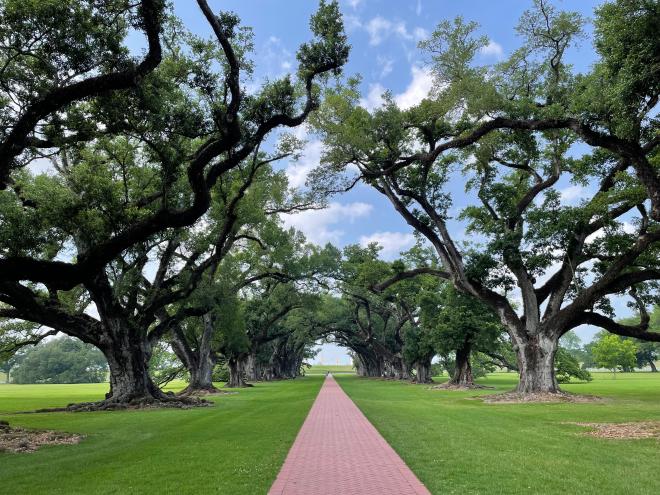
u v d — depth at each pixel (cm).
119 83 1305
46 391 6047
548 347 2745
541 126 2089
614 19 1348
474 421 1623
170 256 2828
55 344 12512
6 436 1419
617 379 6369
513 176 3275
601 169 2614
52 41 1312
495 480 766
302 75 1781
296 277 4478
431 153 2547
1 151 1275
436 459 938
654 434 1291
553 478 777
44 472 935
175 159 1878
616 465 884
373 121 2517
